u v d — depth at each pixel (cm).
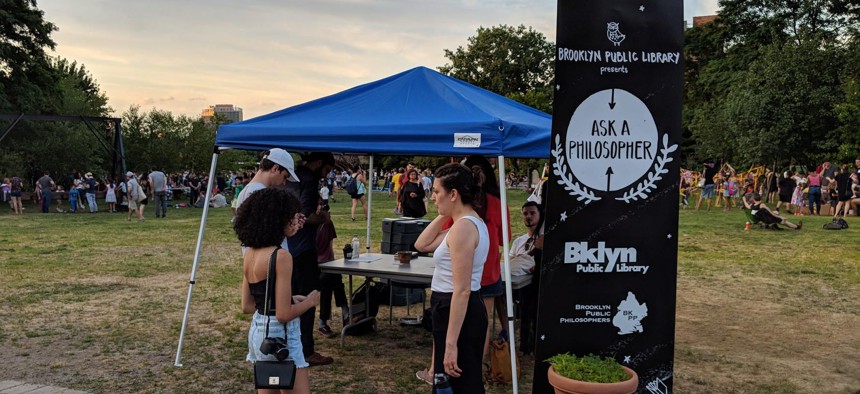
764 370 589
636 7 428
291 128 561
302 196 548
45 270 1098
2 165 3278
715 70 4941
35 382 540
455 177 366
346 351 638
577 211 436
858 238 1535
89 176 2641
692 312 814
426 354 629
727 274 1072
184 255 1286
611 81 429
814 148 3556
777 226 1752
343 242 1433
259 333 357
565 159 432
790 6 4641
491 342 548
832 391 534
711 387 543
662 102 434
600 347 445
